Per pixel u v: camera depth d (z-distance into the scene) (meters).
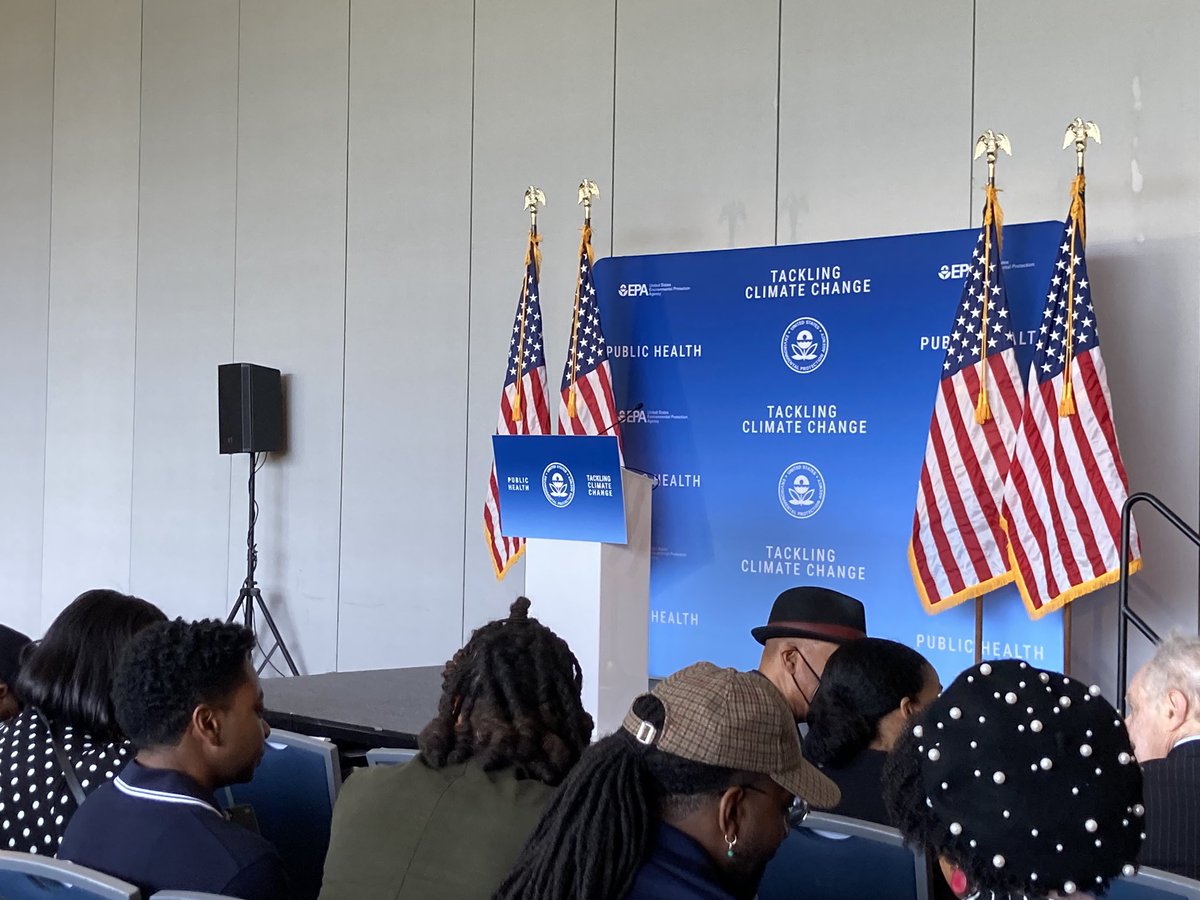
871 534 4.88
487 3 6.45
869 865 1.93
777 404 5.12
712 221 5.62
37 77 8.74
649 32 5.86
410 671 5.29
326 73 7.11
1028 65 4.80
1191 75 4.44
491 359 6.37
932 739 1.08
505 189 6.34
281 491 7.22
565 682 1.85
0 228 8.95
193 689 1.87
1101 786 1.01
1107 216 4.61
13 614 8.83
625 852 1.34
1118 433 4.55
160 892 1.59
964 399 4.44
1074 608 4.56
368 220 6.89
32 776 2.17
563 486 4.14
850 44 5.25
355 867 1.72
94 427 8.34
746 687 1.41
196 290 7.74
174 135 7.89
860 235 5.20
